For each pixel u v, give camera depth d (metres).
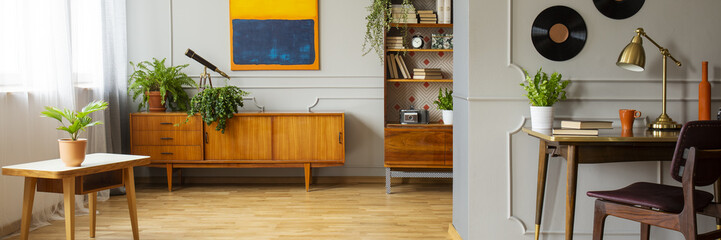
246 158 4.59
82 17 4.23
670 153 2.40
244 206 4.09
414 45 4.78
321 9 4.95
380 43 4.68
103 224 3.54
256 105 5.00
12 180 3.31
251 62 4.96
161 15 4.95
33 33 3.51
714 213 2.18
